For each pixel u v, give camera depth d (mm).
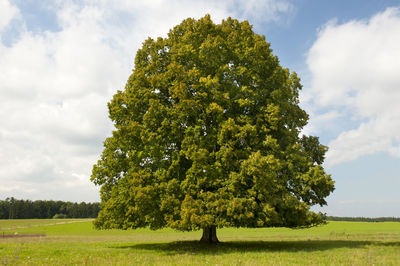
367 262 12961
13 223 114062
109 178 21547
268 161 17141
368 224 75375
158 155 19719
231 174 17938
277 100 20984
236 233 44812
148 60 24125
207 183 18594
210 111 19312
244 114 21484
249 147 19391
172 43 23766
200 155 18047
